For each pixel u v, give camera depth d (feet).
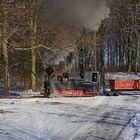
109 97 95.81
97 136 47.47
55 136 47.14
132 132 50.06
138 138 45.98
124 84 105.91
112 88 105.40
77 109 71.72
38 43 114.32
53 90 95.61
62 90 96.02
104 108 73.82
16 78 133.08
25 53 133.69
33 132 49.42
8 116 62.28
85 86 97.50
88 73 98.07
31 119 59.52
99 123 56.85
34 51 122.01
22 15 93.15
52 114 64.85
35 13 104.88
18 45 104.73
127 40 188.96
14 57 134.00
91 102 84.02
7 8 84.79
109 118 61.57
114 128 52.90
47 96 95.66
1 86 121.80
